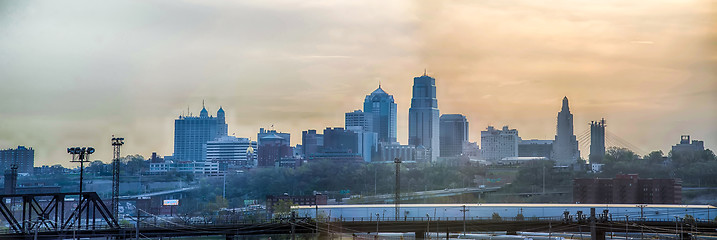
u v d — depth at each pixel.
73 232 144.12
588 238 183.88
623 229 181.62
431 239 181.88
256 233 165.12
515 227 187.25
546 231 189.25
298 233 170.88
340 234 174.88
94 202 149.50
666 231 185.12
